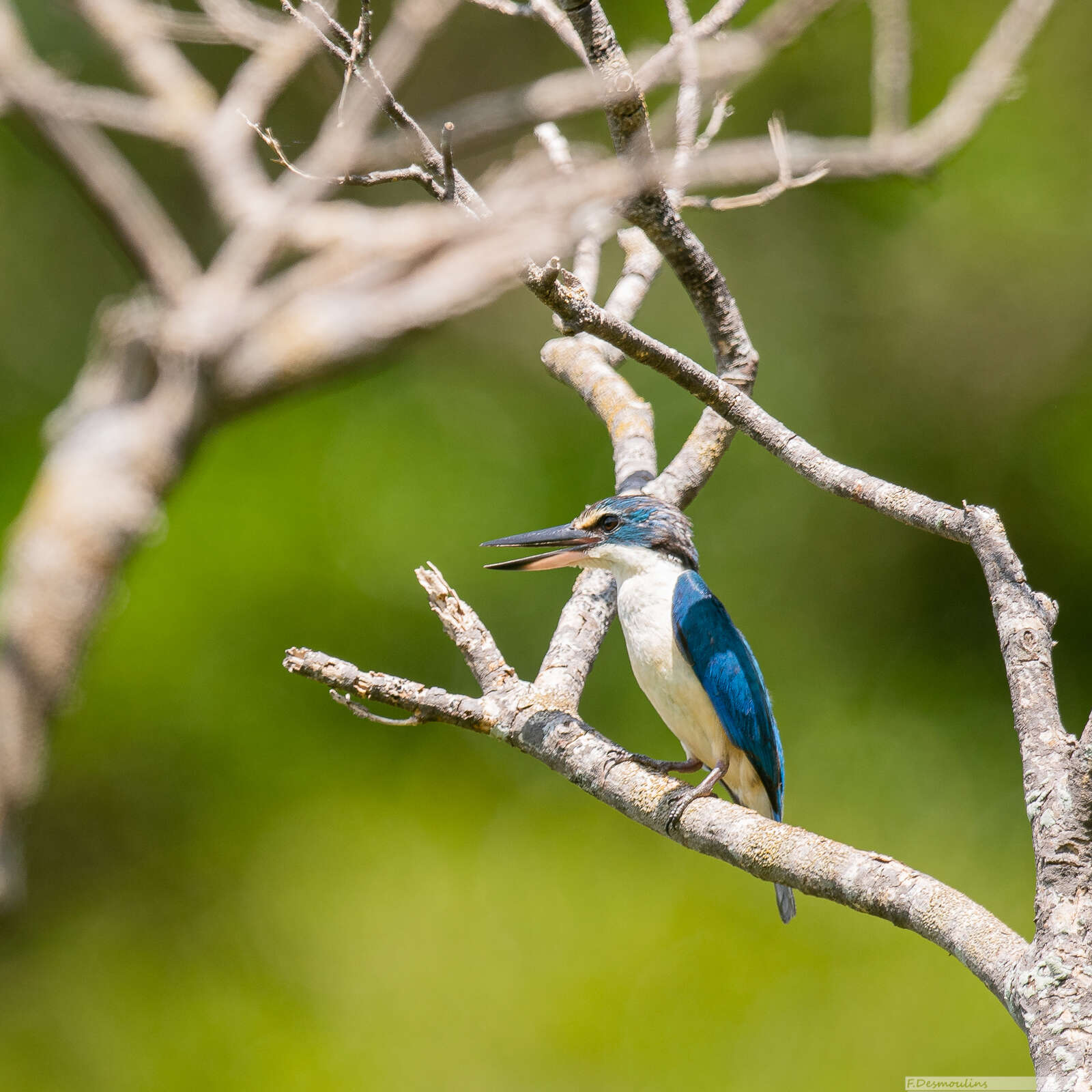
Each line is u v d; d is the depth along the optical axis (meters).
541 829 11.98
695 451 6.38
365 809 12.13
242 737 12.30
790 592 13.84
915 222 14.99
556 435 14.26
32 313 14.43
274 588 12.56
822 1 6.35
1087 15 14.45
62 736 12.08
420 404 14.02
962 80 7.75
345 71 4.12
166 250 9.34
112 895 12.12
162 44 9.83
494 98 9.09
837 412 15.07
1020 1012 2.97
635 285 6.85
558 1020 10.81
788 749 13.17
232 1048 11.18
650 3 13.58
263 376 9.09
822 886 3.63
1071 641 14.15
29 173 14.43
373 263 9.52
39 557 8.63
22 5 12.59
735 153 5.91
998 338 15.23
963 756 13.27
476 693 12.75
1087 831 3.06
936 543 14.12
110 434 9.02
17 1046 11.46
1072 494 14.49
